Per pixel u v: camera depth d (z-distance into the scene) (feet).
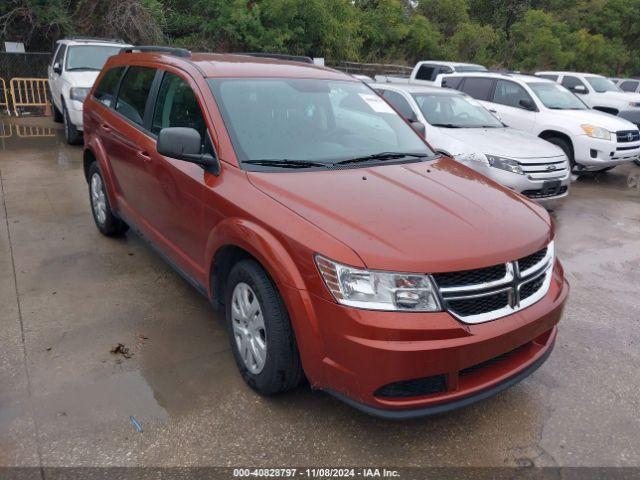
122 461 8.95
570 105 34.27
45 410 10.04
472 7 118.32
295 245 9.20
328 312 8.77
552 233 10.75
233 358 11.97
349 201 10.06
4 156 30.76
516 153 23.56
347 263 8.63
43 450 9.09
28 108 49.08
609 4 118.93
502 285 9.20
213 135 11.80
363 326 8.45
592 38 108.78
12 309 13.61
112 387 10.79
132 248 17.81
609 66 115.75
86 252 17.34
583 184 32.86
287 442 9.57
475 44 98.12
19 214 20.72
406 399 8.79
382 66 79.71
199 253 12.21
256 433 9.74
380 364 8.45
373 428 10.00
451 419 10.40
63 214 20.90
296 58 17.17
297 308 9.11
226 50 65.57
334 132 13.11
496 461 9.38
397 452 9.48
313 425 10.00
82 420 9.83
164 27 61.05
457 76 37.24
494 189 11.76
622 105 48.80
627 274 18.20
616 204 27.94
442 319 8.60
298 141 12.31
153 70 15.02
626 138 31.53
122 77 16.98
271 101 12.85
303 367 9.42
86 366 11.43
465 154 23.77
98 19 54.39
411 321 8.46
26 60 51.85
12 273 15.64
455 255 8.83
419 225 9.43
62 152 32.40
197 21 64.69
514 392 11.34
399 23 89.92
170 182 12.87
